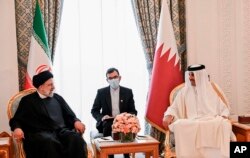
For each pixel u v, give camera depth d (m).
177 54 4.58
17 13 4.45
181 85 4.42
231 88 4.84
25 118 3.65
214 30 4.85
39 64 4.27
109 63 4.88
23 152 3.40
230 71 4.84
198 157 3.72
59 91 4.72
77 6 4.74
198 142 3.71
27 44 4.47
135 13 4.80
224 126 3.68
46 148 3.33
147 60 4.82
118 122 3.44
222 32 4.84
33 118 3.67
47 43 4.40
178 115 4.12
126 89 4.39
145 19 4.79
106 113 4.30
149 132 4.79
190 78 4.11
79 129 3.66
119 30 4.88
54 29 4.58
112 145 3.30
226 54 4.84
